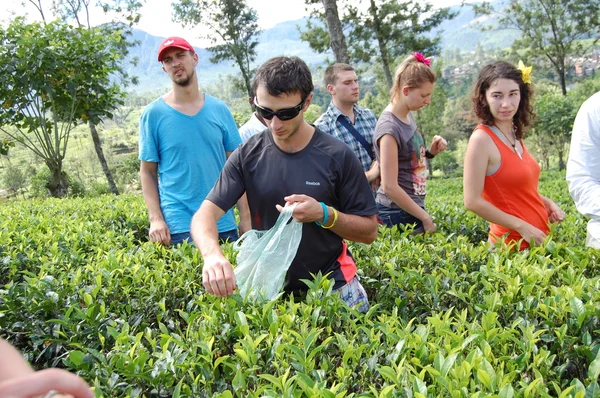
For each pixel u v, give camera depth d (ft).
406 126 13.61
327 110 15.99
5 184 140.56
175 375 6.74
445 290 9.32
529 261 10.35
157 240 13.98
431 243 12.82
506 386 5.29
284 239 8.41
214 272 7.80
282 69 7.87
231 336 7.79
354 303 9.37
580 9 106.83
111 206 24.36
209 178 14.47
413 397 5.62
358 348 6.73
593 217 10.41
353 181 8.77
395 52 87.92
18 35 37.68
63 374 2.82
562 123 93.66
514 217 11.04
